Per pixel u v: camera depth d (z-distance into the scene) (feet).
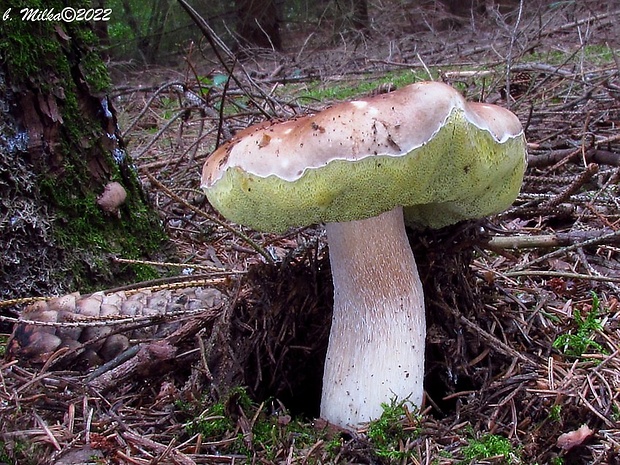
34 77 1.33
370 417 0.98
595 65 3.44
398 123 0.79
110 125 1.53
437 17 6.34
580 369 1.11
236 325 1.20
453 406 1.17
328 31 6.50
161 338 1.24
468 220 1.18
